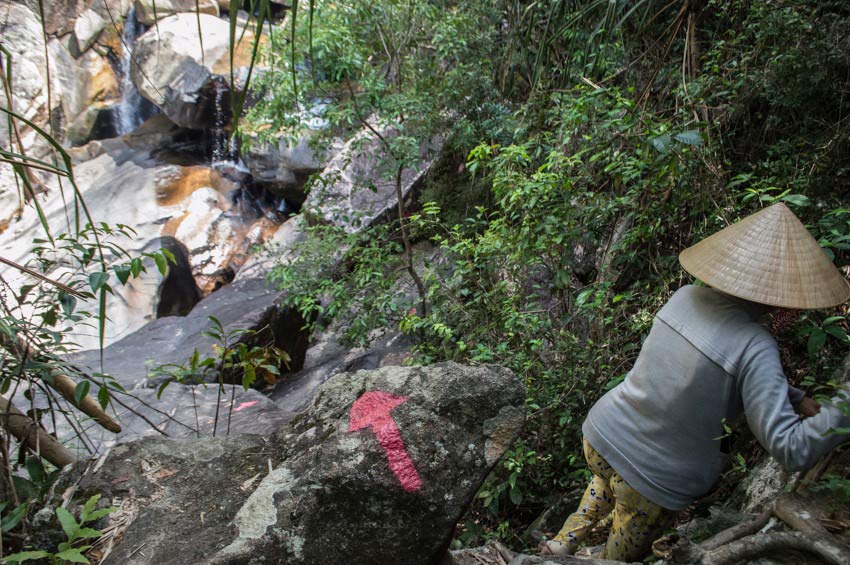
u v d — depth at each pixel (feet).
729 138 12.98
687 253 6.75
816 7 11.72
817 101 11.65
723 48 12.48
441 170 22.20
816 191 10.31
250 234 31.94
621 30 15.21
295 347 22.17
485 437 5.34
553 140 12.79
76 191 5.58
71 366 7.04
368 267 17.87
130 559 4.99
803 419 5.97
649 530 6.84
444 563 5.65
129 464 6.00
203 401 12.82
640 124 10.46
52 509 5.60
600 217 11.01
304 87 17.31
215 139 36.04
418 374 5.72
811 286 5.96
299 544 4.86
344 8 17.28
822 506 6.65
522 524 10.91
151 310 28.12
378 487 4.97
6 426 6.64
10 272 27.53
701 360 6.12
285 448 5.89
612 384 9.66
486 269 12.92
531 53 18.04
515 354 11.15
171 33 35.37
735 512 7.73
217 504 5.47
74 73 38.40
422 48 19.88
